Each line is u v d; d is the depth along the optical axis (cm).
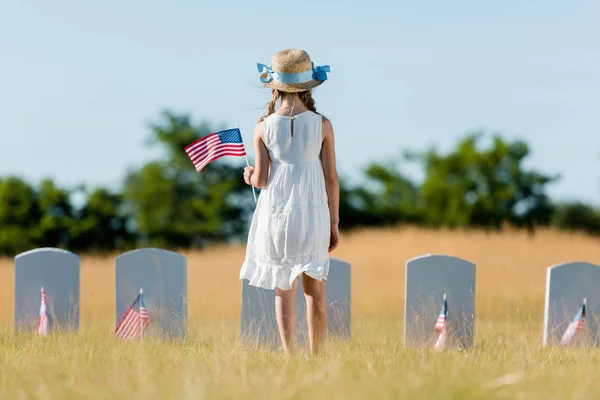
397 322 1895
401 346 1142
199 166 1131
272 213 928
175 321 1259
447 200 7475
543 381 675
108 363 776
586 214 7444
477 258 3177
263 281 933
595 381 707
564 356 1009
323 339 961
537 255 3272
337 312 1317
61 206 7738
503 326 1548
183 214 7894
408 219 7369
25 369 762
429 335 1255
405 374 681
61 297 1330
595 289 1297
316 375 689
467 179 7588
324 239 936
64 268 1331
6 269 3350
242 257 3772
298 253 920
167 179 8056
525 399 594
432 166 7781
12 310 1997
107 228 7738
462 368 758
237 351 916
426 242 3691
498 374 755
